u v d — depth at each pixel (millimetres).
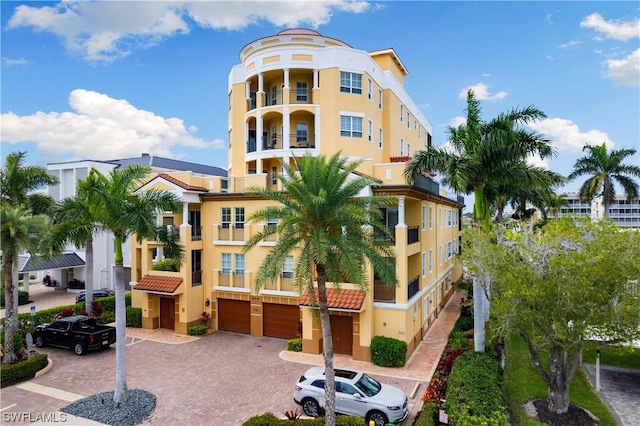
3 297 30984
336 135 27750
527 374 16984
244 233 24141
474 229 16953
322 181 12547
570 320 12555
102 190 14195
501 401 12711
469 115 18984
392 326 19844
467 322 25453
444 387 15422
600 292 11852
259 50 29578
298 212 12844
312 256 12406
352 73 28453
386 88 32500
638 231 12828
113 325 26391
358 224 13148
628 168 36469
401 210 19953
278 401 15344
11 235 18250
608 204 37094
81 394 15961
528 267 13023
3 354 18922
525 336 13711
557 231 13375
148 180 25453
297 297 22656
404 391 16219
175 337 23672
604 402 14797
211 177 25578
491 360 16391
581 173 38031
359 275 11836
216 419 13977
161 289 23906
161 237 16734
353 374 14820
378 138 31219
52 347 21922
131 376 17750
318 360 19781
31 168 26234
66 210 15734
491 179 19375
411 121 39812
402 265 19797
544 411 13750
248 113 30078
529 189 22297
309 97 29922
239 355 20562
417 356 20500
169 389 16375
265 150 28938
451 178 17500
